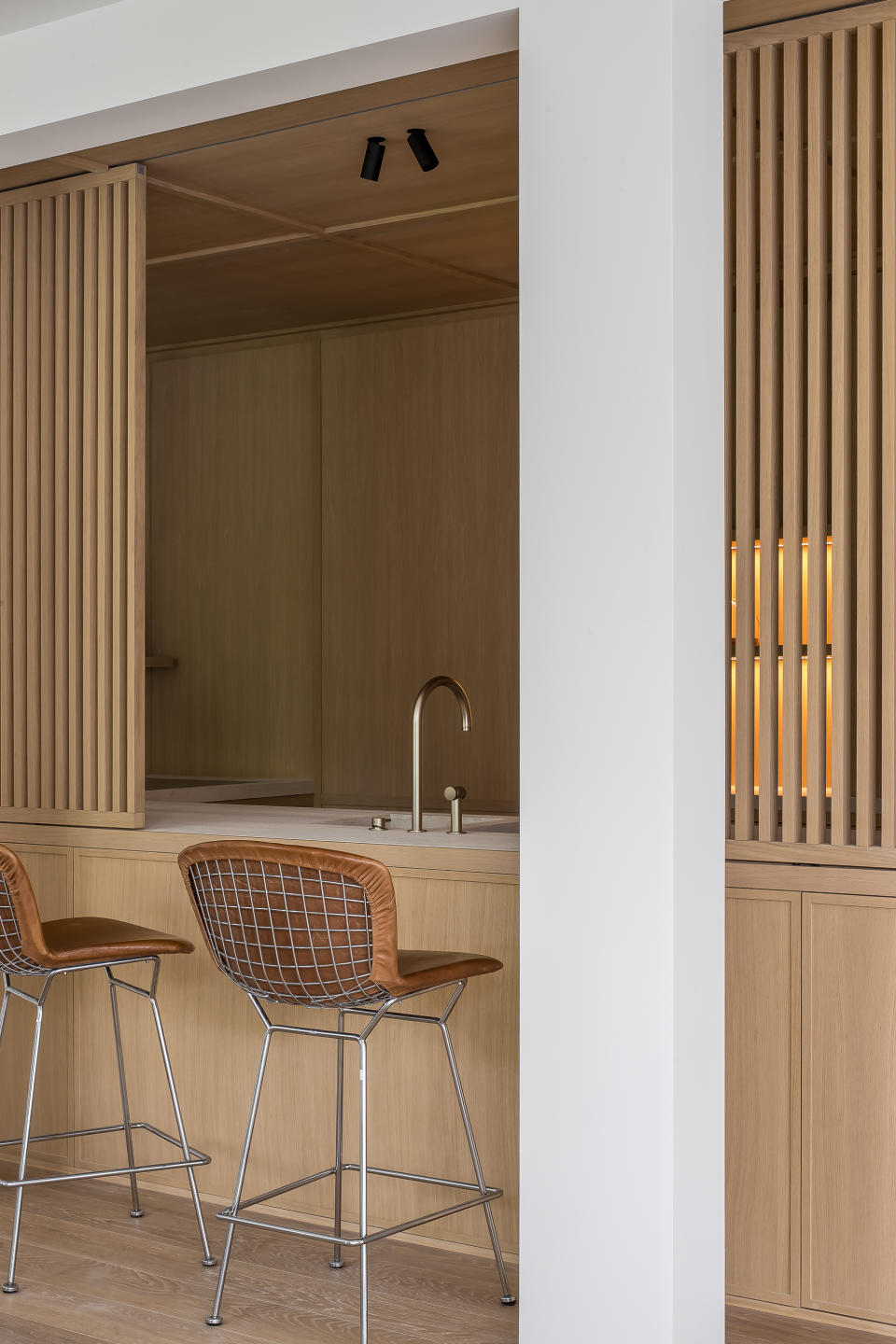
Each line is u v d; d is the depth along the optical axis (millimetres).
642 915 2920
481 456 6355
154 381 7379
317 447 6836
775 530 3449
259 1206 4039
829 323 4797
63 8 3896
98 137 4098
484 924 3695
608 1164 2951
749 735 3436
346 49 3451
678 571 2922
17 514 4625
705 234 3053
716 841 3086
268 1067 4027
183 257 5535
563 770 3018
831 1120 3291
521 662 3068
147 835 4258
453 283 6000
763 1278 3361
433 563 6496
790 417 3445
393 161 4480
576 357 3008
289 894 3145
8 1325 3301
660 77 2916
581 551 3000
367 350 6688
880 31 3400
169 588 7344
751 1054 3381
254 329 6910
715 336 3098
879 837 3596
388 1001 3162
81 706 4527
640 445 2932
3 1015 3789
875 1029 3244
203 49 3693
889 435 3303
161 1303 3434
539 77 3070
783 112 3494
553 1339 3004
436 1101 3764
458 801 4102
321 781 6852
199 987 4148
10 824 4562
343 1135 3832
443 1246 3766
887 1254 3221
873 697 3320
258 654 7051
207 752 7219
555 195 3039
